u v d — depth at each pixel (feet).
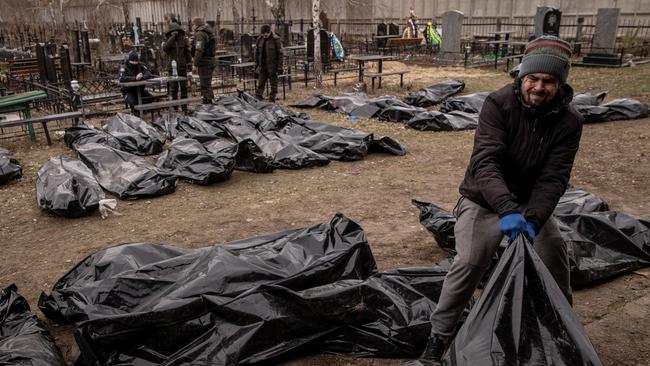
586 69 55.88
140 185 22.31
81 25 99.91
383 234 17.79
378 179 24.07
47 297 12.46
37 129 35.27
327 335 11.14
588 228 15.08
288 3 102.63
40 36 87.30
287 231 14.05
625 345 11.35
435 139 31.17
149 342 10.45
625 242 14.71
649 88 42.65
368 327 11.17
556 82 8.45
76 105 38.55
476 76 54.44
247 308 10.47
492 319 7.38
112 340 10.18
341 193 22.29
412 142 30.60
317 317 10.88
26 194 22.98
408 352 10.99
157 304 10.41
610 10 56.03
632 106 33.88
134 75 37.55
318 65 49.34
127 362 10.30
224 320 10.48
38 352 9.91
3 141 32.32
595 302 13.19
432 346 10.10
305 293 10.90
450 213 15.99
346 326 11.25
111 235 18.52
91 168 24.48
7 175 24.14
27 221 20.08
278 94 46.55
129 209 21.09
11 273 15.81
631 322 12.21
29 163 27.32
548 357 6.87
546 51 8.39
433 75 56.08
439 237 15.65
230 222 19.39
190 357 10.07
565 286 10.05
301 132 30.42
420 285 11.95
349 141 27.71
